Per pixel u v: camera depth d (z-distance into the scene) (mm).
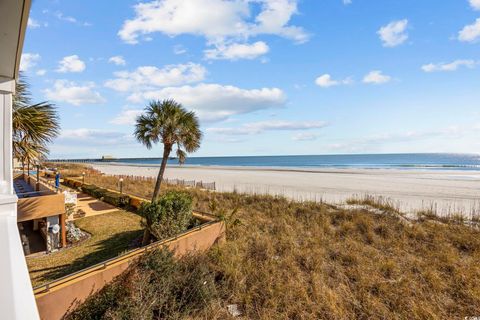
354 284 5953
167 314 4559
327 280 6035
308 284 5836
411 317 4789
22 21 1873
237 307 5094
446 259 7051
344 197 17500
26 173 12391
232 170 49656
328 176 34031
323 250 7586
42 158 7078
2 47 2219
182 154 11305
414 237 8828
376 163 76938
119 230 9016
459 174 35906
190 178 32688
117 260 5035
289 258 6875
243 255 6918
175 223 7199
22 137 6484
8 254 1434
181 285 5090
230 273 5918
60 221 7699
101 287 4629
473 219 10984
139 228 9141
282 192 19344
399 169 48062
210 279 5422
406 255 7473
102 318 4062
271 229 9461
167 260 5363
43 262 6715
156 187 10930
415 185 23984
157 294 4730
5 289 1108
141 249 5531
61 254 7184
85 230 9016
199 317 4660
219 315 4730
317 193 19531
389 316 4812
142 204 8062
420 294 5480
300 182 27234
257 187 22922
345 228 9602
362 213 11273
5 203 2199
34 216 7066
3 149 2758
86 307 4277
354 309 5070
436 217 11477
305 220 10703
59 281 4207
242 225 9453
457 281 5906
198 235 6879
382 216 10945
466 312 4934
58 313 4051
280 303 5117
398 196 17938
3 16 1796
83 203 12977
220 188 22281
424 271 6387
